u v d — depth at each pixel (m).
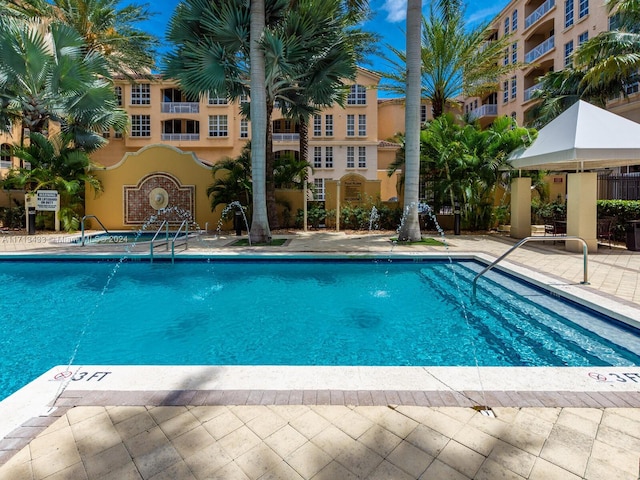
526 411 2.22
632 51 13.55
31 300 5.87
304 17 10.27
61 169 14.16
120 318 5.05
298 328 4.66
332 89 12.60
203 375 2.67
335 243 10.55
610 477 1.68
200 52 10.02
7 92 14.01
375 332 4.48
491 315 5.02
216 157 27.95
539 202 15.51
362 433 2.02
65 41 13.66
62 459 1.82
